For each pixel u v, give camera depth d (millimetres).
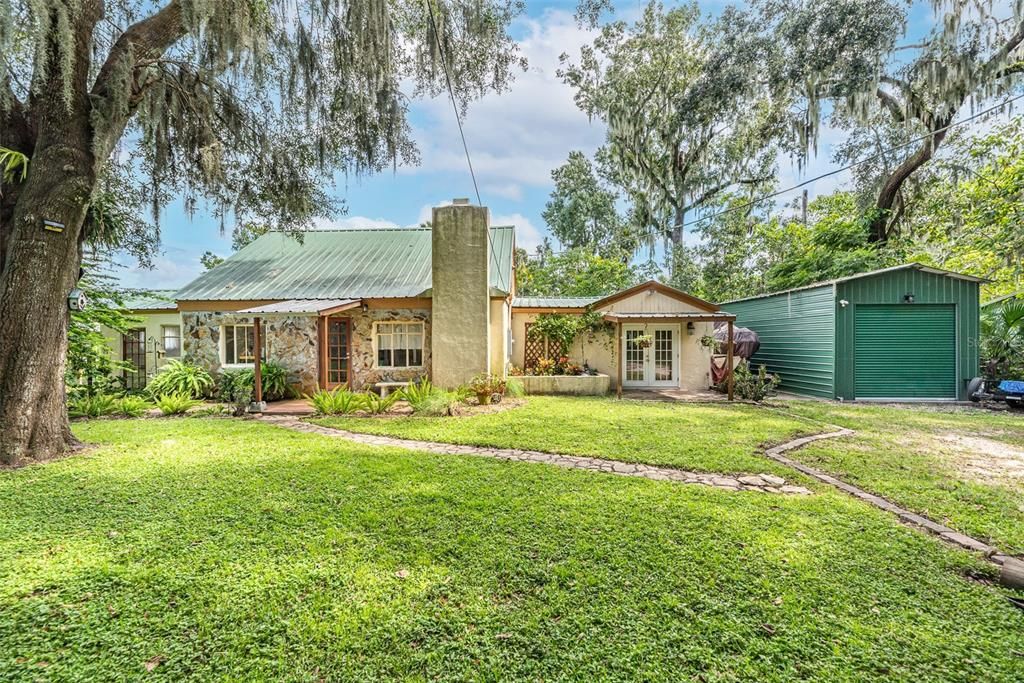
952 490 4203
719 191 19922
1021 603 2395
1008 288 13195
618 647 2041
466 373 10219
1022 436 6660
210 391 11234
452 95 7105
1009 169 12383
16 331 5051
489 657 1984
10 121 5246
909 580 2613
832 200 18438
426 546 3014
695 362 12922
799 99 14508
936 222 15711
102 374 9766
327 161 8445
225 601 2377
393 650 2029
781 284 17531
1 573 2646
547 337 13117
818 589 2508
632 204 23250
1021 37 11062
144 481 4383
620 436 6445
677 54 17250
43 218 5051
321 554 2896
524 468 4859
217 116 7434
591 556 2873
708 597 2428
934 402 10477
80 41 5059
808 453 5578
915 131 13766
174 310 13055
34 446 5188
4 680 1840
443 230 10312
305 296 11141
